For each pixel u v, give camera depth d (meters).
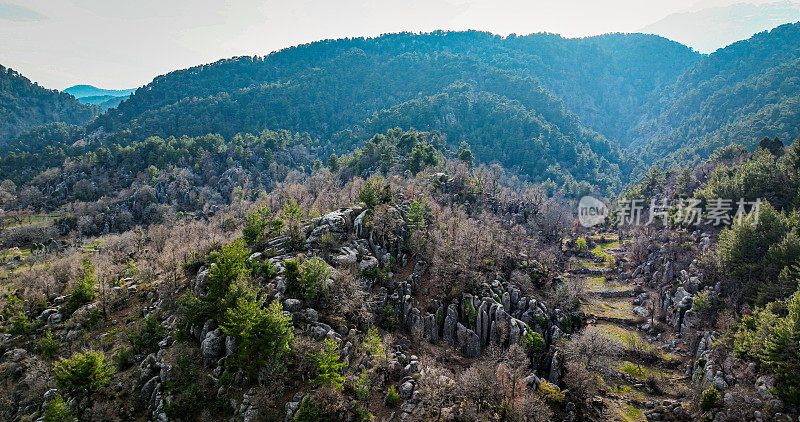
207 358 79.44
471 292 109.00
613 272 151.25
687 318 109.31
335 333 85.12
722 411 79.25
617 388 95.38
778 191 133.62
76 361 76.94
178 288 105.62
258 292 88.12
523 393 80.88
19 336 99.50
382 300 102.81
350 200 150.12
